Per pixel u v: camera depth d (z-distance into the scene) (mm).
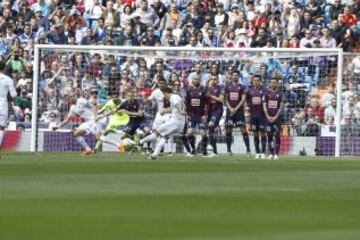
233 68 96750
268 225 35750
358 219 38250
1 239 31609
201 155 89062
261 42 106125
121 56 98188
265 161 77750
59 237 32188
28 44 109062
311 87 95500
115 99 89938
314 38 105688
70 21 112375
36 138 95688
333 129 93938
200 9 109750
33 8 115125
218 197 45469
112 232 33406
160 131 80000
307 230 34500
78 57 98312
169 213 38969
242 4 110812
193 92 88312
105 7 115125
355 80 95625
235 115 88875
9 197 44125
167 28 107375
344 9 107188
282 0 110125
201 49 95500
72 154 86562
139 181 54094
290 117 95375
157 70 97438
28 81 101875
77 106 88438
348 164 74312
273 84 87312
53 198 43844
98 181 53594
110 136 92812
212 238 32125
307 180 56906
